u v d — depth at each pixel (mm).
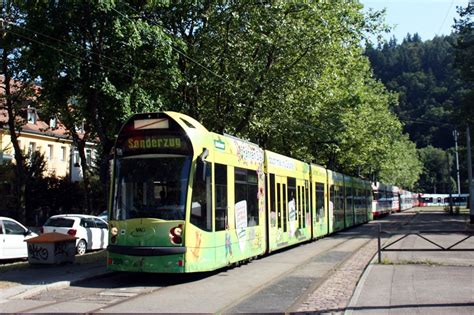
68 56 17469
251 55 23609
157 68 19328
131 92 18500
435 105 76000
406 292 10797
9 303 10531
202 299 10789
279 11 22766
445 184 130750
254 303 10320
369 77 49938
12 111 30547
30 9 17781
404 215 67312
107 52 18516
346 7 24484
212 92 24094
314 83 25234
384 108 51906
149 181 13094
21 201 30859
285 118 26734
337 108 34781
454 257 17547
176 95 22578
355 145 45781
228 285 12664
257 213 17172
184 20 22969
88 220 24078
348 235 30297
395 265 15297
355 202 39062
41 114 30422
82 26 18109
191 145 13102
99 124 19203
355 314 8758
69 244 16562
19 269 15320
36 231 30469
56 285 12320
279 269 15492
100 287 12570
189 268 12570
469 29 43375
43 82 18938
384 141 53250
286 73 24125
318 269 15453
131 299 10828
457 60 43812
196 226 12945
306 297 11000
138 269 12594
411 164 101562
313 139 34562
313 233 24688
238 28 22922
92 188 41281
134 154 13375
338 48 25516
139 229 12773
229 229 14695
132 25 17406
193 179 12992
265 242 17875
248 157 16688
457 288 11273
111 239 13078
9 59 27812
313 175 25656
